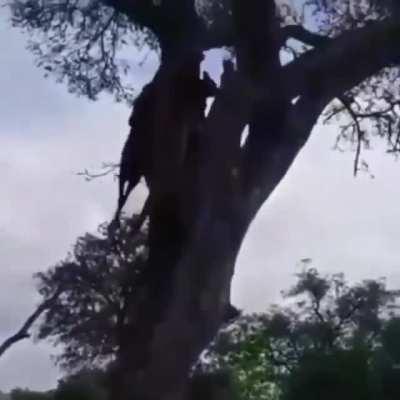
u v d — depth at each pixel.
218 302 16.08
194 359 15.91
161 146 16.44
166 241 16.23
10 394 18.64
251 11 16.92
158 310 16.02
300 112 16.86
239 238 16.39
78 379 16.27
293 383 17.34
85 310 19.94
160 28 17.06
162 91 16.59
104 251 19.73
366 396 16.94
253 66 16.80
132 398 15.78
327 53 16.94
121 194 16.73
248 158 16.62
